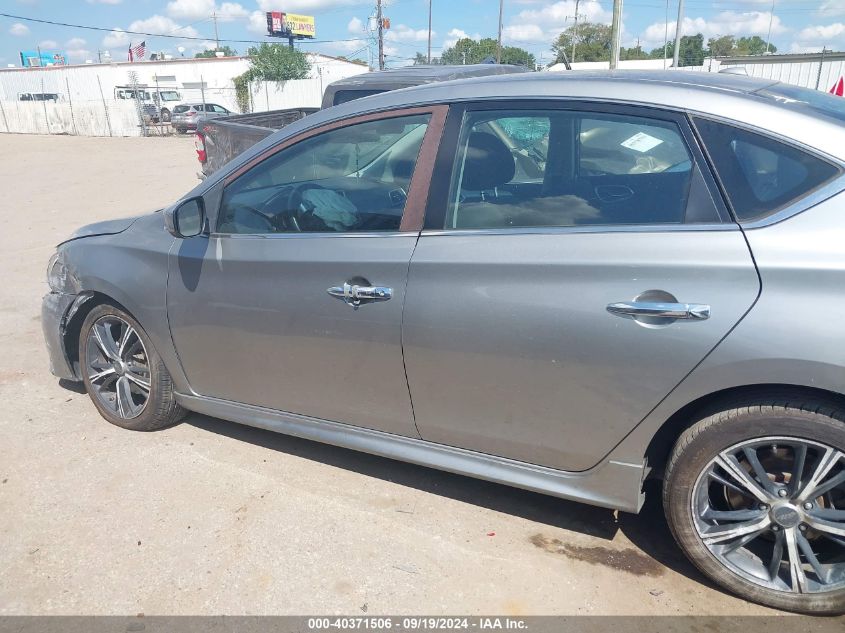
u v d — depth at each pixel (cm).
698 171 235
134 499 324
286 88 3850
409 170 286
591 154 255
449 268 264
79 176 1614
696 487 246
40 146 2497
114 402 396
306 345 305
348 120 302
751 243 222
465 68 737
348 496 324
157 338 356
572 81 266
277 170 318
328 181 304
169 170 1691
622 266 237
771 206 224
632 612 250
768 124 231
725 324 222
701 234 230
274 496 325
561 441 262
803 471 232
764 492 238
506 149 269
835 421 219
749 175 229
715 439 236
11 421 404
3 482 340
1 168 1825
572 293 245
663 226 237
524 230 258
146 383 375
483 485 333
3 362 497
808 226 218
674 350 230
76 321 402
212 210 329
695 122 239
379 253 280
